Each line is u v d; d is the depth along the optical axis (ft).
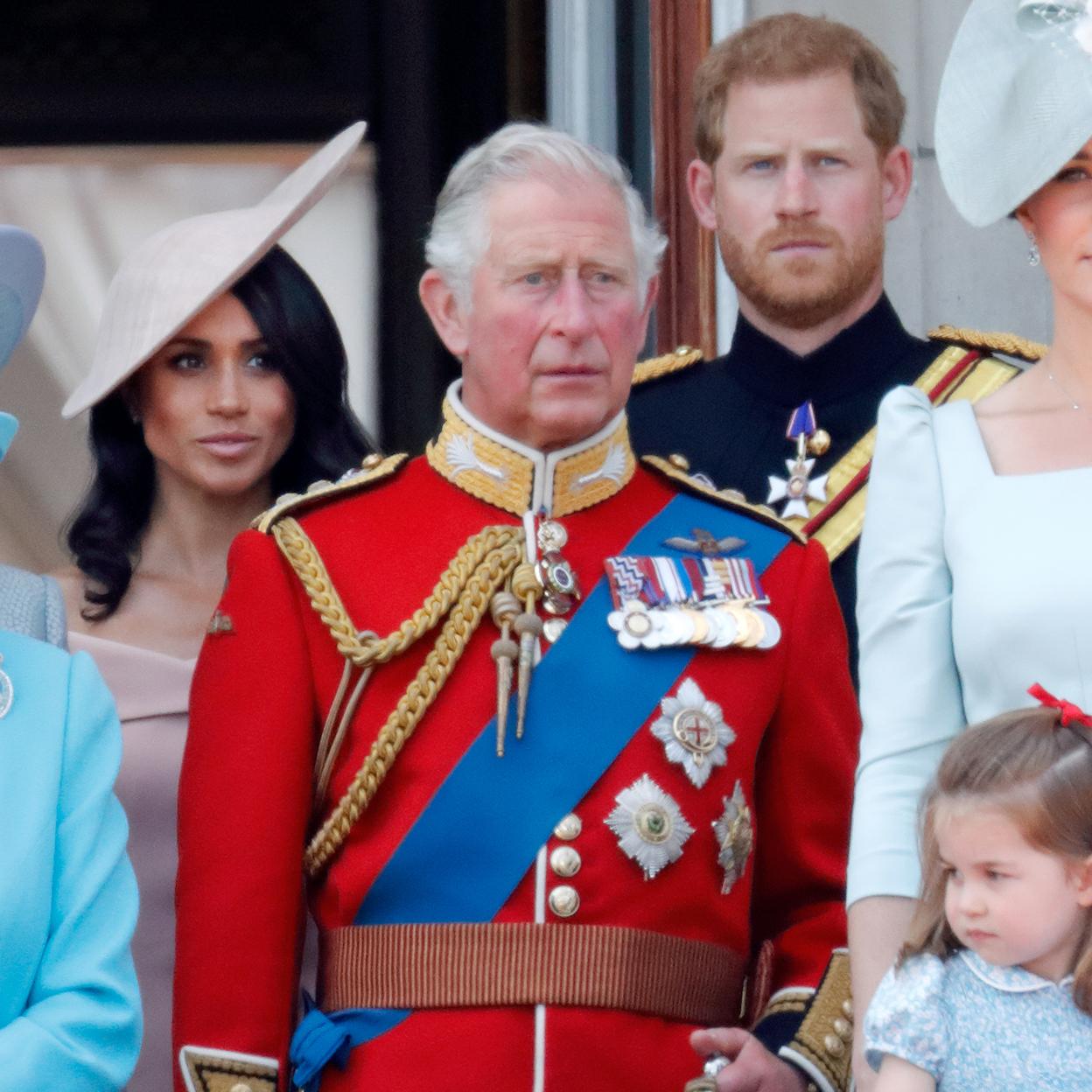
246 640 45.50
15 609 44.45
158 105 70.08
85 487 64.95
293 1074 44.04
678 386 56.90
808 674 46.21
